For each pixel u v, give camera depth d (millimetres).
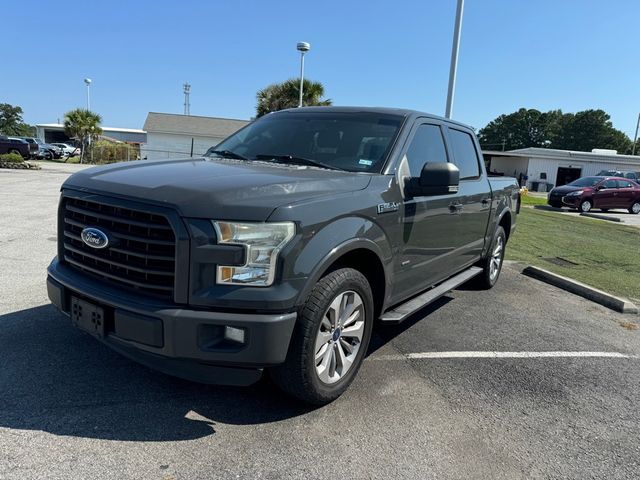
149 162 3633
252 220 2641
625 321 5699
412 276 4082
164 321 2625
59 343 3893
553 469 2809
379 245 3416
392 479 2605
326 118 4344
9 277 5559
